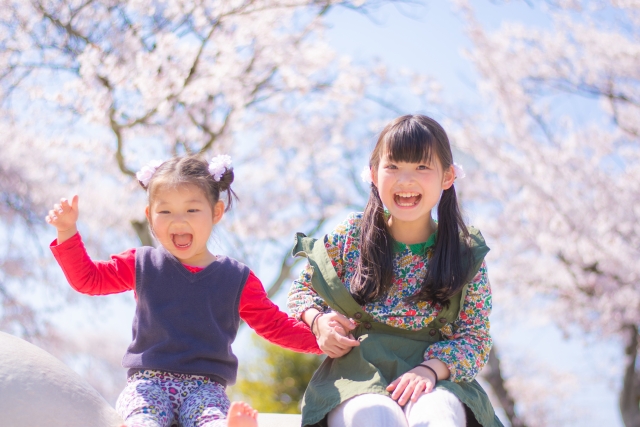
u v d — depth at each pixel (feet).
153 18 26.03
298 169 34.35
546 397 40.34
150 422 6.18
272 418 9.05
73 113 26.99
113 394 42.06
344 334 7.12
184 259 7.36
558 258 31.37
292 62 29.27
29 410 5.37
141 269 7.18
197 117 27.89
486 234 32.09
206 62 26.55
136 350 6.97
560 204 30.01
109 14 25.32
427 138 7.21
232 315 7.25
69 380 5.84
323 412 6.72
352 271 7.66
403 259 7.56
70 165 30.32
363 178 7.98
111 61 24.18
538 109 34.09
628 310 30.66
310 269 7.94
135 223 29.35
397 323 7.29
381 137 7.46
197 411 6.40
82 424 5.58
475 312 7.38
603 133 34.63
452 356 6.95
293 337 7.47
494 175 33.22
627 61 32.65
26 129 27.99
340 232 7.81
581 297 32.07
